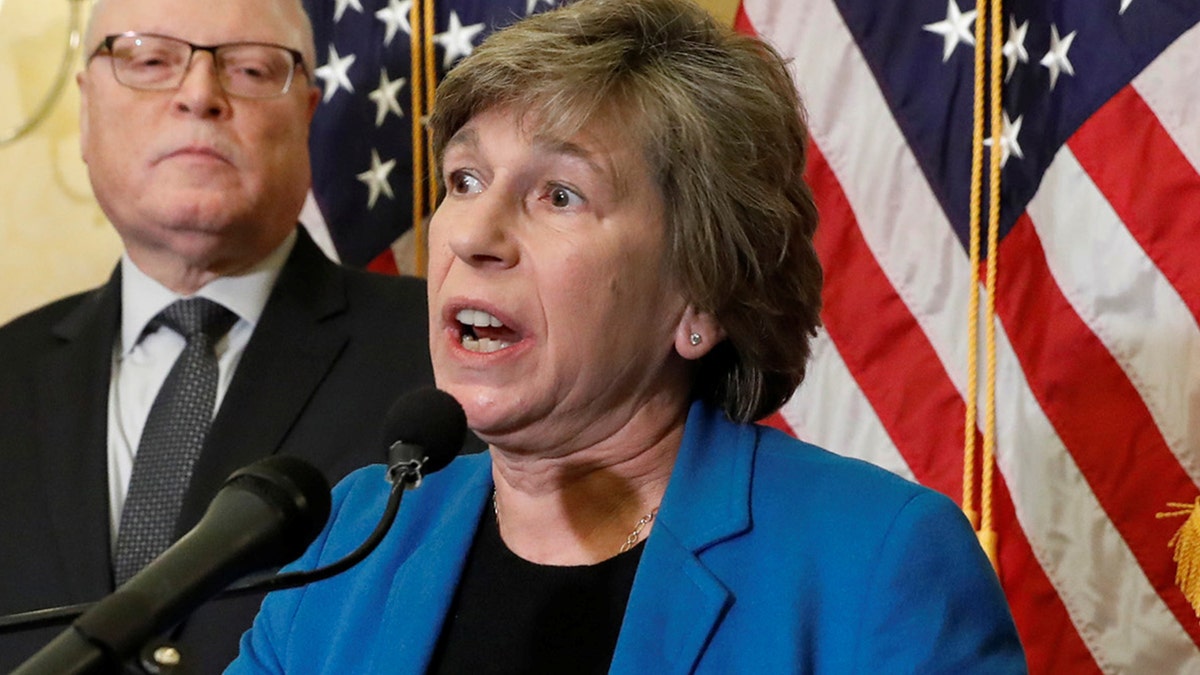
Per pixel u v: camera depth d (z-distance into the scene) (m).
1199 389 2.51
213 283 2.57
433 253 1.48
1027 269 2.64
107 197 2.56
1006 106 2.68
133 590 0.94
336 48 3.09
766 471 1.48
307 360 2.47
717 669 1.34
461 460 1.68
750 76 1.49
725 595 1.36
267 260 2.62
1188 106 2.55
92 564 2.32
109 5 2.60
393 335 2.51
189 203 2.48
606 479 1.52
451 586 1.49
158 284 2.58
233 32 2.59
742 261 1.48
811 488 1.44
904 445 2.71
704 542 1.41
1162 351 2.53
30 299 3.13
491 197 1.43
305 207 3.08
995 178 2.65
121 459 2.46
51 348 2.60
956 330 2.70
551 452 1.50
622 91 1.43
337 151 3.08
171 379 2.48
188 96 2.52
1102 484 2.57
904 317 2.73
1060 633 2.58
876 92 2.76
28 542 2.35
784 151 1.50
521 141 1.43
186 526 2.31
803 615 1.34
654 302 1.47
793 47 2.80
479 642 1.46
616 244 1.42
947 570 1.34
